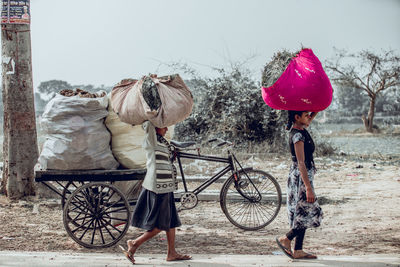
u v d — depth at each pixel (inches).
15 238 248.4
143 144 205.8
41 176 234.8
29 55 347.9
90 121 233.3
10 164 343.6
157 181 198.1
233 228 274.1
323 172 475.5
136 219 202.4
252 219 291.3
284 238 204.8
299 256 202.1
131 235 256.8
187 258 204.5
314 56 201.6
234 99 650.8
